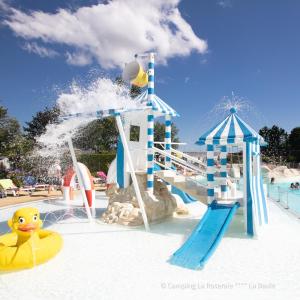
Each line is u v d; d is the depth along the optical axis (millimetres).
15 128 32719
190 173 22578
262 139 10359
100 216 11883
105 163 32750
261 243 7980
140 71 10906
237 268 6301
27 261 6188
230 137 9000
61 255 7145
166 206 11109
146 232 9242
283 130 62562
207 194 10258
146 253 7281
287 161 53750
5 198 17641
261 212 9742
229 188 13008
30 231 6375
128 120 11562
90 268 6359
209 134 9422
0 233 9664
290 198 16641
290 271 6121
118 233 9125
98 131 35656
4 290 5422
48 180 25781
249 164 8812
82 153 33969
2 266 6086
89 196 12641
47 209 13805
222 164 10695
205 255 6820
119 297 5082
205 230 8078
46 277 5934
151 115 10812
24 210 6523
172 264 6551
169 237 8688
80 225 10219
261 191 10195
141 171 11430
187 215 11922
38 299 5074
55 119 10602
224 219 8461
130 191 10961
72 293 5266
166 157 12195
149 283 5605
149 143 10852
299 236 8656
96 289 5402
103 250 7508
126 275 5988
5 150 28391
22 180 23906
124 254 7211
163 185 11992
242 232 9031
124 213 10266
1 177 23953
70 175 16672
